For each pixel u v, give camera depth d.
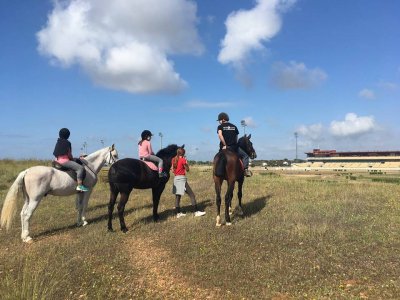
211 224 6.06
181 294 3.78
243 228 5.73
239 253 4.69
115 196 6.11
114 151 6.99
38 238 5.88
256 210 7.03
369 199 7.93
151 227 6.11
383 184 11.64
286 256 4.55
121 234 5.80
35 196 5.76
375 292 3.61
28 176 5.74
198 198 8.59
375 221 6.02
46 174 5.86
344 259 4.43
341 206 7.14
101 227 6.29
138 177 6.09
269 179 13.09
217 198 5.98
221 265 4.36
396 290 3.61
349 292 3.63
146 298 3.72
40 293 3.68
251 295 3.68
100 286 3.94
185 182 6.87
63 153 6.18
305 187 9.92
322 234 5.30
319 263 4.32
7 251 5.22
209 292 3.79
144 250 5.04
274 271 4.14
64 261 4.58
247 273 4.13
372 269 4.14
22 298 3.53
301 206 7.14
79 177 6.15
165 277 4.18
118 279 4.11
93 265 4.49
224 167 5.94
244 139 7.09
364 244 4.91
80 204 6.59
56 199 9.23
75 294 3.77
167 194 9.41
